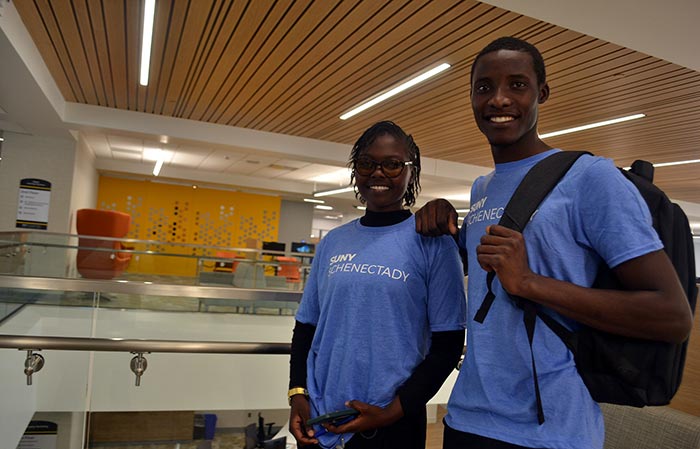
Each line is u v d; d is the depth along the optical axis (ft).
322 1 12.00
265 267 13.87
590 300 2.72
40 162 28.50
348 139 27.73
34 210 28.32
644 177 3.20
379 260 4.10
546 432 2.86
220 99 21.33
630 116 19.24
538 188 3.14
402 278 4.00
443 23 12.66
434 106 20.11
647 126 20.54
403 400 3.76
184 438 7.01
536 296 2.85
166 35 14.71
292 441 7.30
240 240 56.80
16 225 27.99
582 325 2.96
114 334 7.57
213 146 27.14
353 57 15.38
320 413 4.12
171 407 7.00
